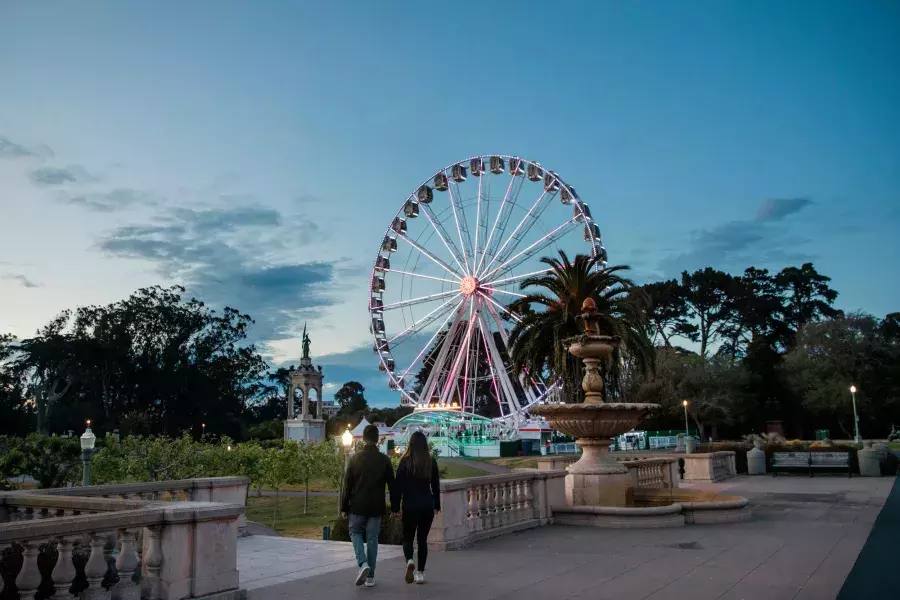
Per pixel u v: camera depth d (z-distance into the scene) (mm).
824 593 8281
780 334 100188
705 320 106688
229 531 8344
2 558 7004
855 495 20000
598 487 15922
